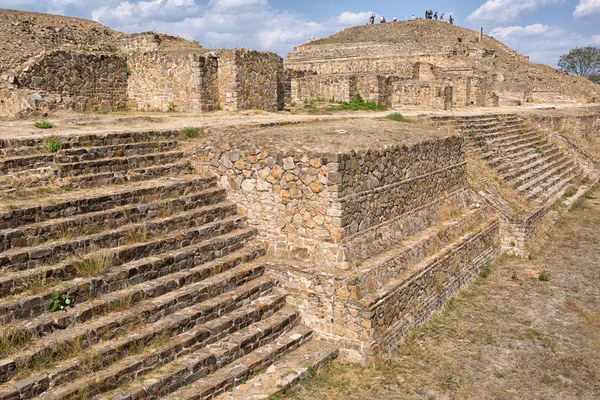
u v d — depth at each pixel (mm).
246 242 10109
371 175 9992
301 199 9539
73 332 6859
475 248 13117
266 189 10055
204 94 17766
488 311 11086
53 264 7484
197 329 8000
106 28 30453
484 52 48781
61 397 6121
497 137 22000
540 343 9609
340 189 9102
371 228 10078
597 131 34812
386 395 7918
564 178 22766
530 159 21391
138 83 19359
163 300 7969
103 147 10203
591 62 74875
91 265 7660
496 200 15188
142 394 6695
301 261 9594
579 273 13203
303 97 26469
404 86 28203
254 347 8422
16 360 6145
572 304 11297
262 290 9391
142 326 7535
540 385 8281
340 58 49250
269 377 7934
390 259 9727
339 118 16938
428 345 9570
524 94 42031
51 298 7035
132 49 21531
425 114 21219
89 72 18297
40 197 8570
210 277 9000
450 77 33969
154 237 8938
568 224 17641
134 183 10016
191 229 9500
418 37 53062
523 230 14609
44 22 27156
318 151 9352
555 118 29109
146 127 12875
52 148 9680
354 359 8789
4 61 21719
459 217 13219
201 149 11102
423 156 12047
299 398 7676
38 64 16703
